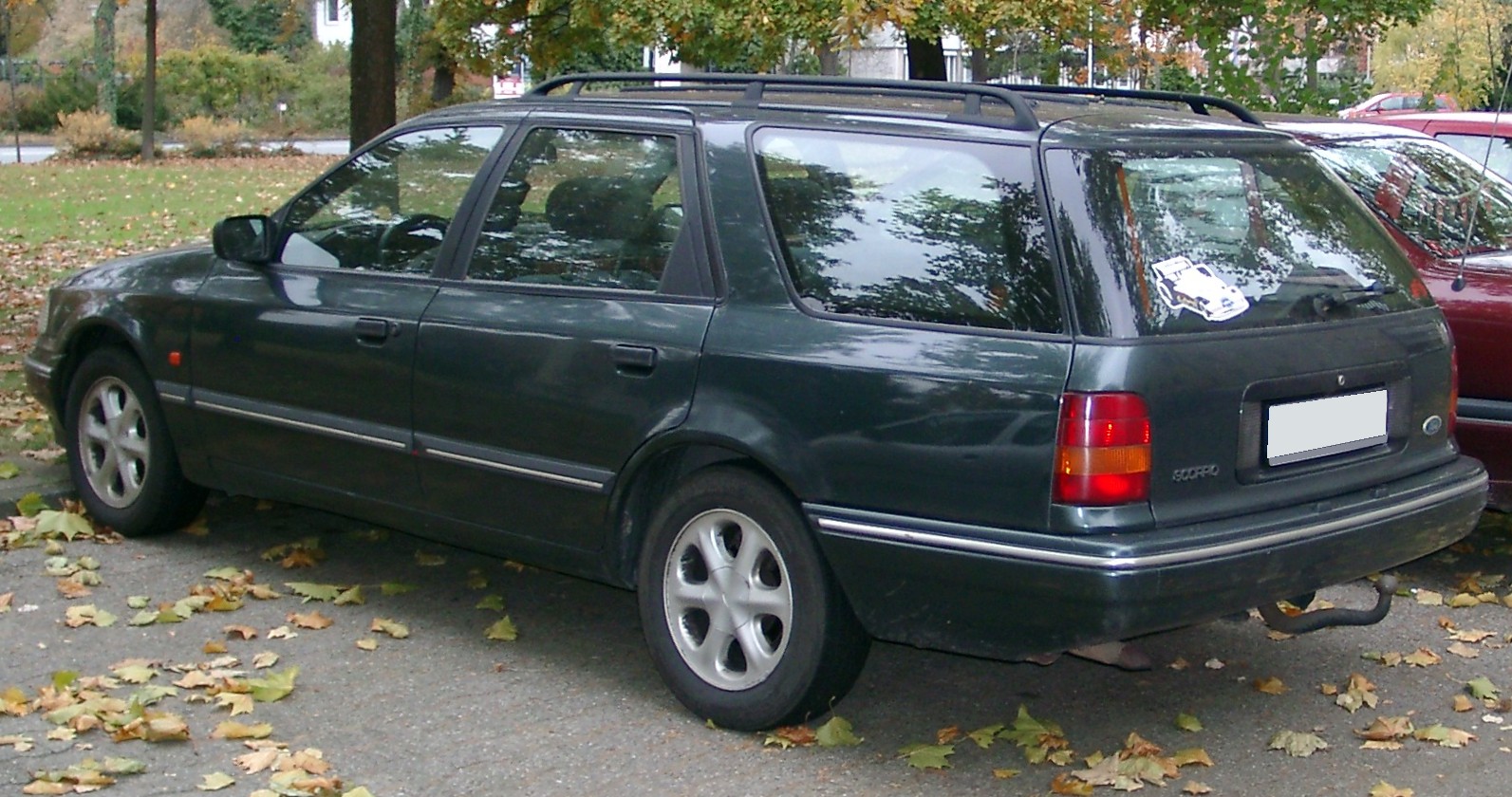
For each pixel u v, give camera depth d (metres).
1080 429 4.10
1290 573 4.41
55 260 16.53
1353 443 4.69
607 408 4.96
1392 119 8.96
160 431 6.50
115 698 4.97
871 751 4.79
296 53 57.25
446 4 12.80
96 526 6.85
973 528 4.25
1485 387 6.13
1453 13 9.66
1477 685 5.33
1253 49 12.08
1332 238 4.92
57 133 39.19
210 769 4.54
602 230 5.17
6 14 36.75
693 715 4.99
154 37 34.66
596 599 6.25
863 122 4.76
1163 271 4.34
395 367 5.52
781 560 4.64
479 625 5.88
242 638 5.65
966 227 4.45
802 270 4.69
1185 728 5.01
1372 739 4.93
